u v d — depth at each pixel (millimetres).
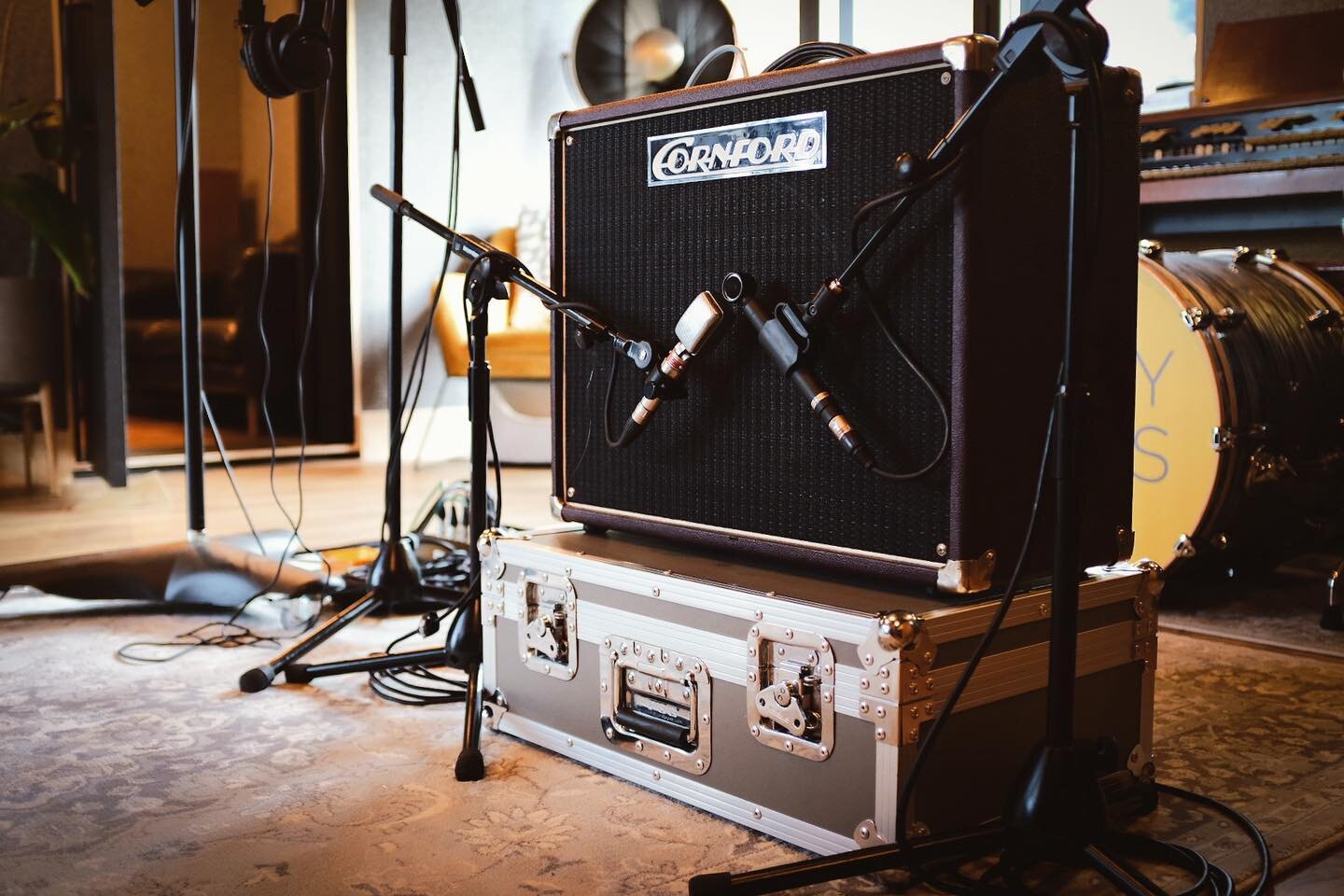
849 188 1388
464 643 1827
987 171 1268
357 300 5141
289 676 2023
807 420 1467
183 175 2527
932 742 1222
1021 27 1113
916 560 1354
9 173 4254
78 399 4375
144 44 5961
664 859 1338
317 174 5180
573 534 1817
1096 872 1265
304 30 2053
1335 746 1721
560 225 1786
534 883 1275
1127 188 1458
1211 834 1396
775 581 1442
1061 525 1167
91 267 3898
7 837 1395
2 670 2100
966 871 1315
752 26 4883
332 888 1264
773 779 1384
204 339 5383
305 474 4641
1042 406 1373
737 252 1527
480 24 5422
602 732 1610
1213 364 2367
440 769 1627
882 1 3742
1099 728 1457
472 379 1797
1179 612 2539
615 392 1729
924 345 1325
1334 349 2730
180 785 1562
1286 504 2604
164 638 2330
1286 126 2979
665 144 1604
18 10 4109
